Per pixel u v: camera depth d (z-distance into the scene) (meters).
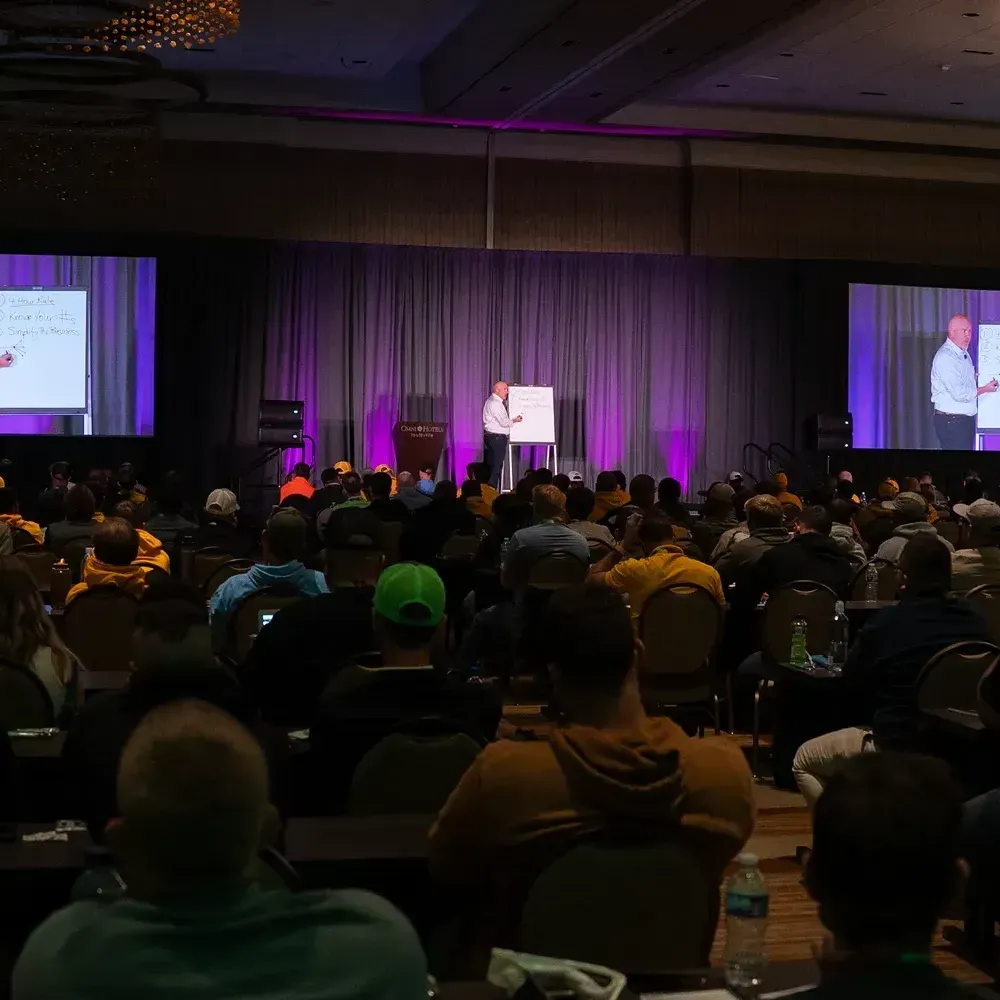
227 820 1.37
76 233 16.17
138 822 1.36
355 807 3.09
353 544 5.36
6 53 10.66
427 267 17.27
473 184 17.02
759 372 18.08
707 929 2.33
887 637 4.67
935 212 18.16
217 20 10.96
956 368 18.39
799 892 4.66
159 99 12.38
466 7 13.27
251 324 16.86
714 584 6.27
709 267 17.94
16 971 1.41
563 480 11.05
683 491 17.94
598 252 17.45
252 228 16.45
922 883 1.33
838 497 10.83
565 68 13.85
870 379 18.19
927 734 4.49
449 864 2.35
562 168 17.20
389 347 17.23
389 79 16.38
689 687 6.29
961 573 6.74
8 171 15.78
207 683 2.85
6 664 3.67
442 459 17.38
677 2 11.48
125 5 10.07
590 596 2.38
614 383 17.75
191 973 1.37
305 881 2.59
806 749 4.84
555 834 2.22
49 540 8.17
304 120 16.56
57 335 16.09
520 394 17.20
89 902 1.44
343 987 1.40
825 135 17.48
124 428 16.31
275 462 16.91
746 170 17.55
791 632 6.22
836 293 18.09
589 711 2.32
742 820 2.33
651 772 2.25
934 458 18.52
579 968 1.86
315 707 3.37
